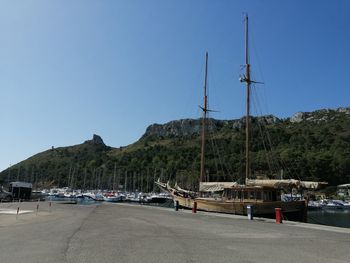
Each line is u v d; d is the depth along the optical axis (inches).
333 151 7381.9
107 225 1183.6
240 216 1697.8
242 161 5516.7
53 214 1737.2
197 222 1343.5
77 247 684.7
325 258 613.0
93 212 1969.7
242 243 784.3
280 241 831.7
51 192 6338.6
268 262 566.9
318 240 864.9
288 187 1846.7
